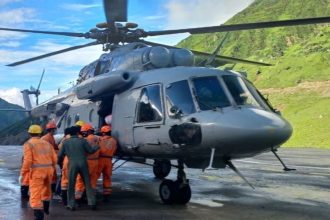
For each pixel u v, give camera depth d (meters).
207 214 8.29
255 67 103.56
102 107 11.13
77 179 9.11
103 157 9.51
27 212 8.47
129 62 10.52
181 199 9.39
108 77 10.00
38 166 7.11
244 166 20.33
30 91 22.73
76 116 12.72
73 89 13.52
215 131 7.96
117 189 11.94
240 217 8.01
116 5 10.33
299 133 55.09
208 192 11.34
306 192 11.45
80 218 7.88
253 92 9.11
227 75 9.05
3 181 13.81
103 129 9.63
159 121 8.92
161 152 9.20
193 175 15.88
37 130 7.25
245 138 7.84
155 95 9.25
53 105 15.10
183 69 9.21
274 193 11.23
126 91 10.17
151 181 13.89
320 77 83.19
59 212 8.45
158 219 7.80
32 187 7.11
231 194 11.00
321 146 47.56
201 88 8.70
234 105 8.44
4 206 9.14
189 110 8.50
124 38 11.76
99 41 12.06
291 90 80.88
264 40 176.12
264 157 28.31
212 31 10.31
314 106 67.06
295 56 102.88
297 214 8.33
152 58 10.01
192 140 8.25
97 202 9.69
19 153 34.88
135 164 21.66
